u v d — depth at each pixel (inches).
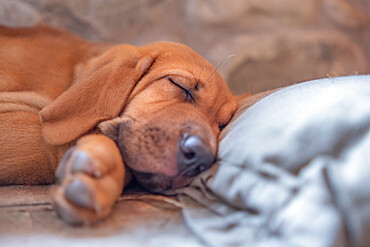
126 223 13.2
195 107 16.9
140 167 15.1
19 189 16.0
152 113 15.7
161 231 12.8
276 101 14.8
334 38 32.2
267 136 13.6
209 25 31.7
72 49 19.0
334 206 11.8
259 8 32.4
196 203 14.4
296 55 31.6
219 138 16.0
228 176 13.6
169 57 17.6
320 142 12.9
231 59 30.3
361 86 13.9
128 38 29.7
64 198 12.6
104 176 13.1
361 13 33.9
